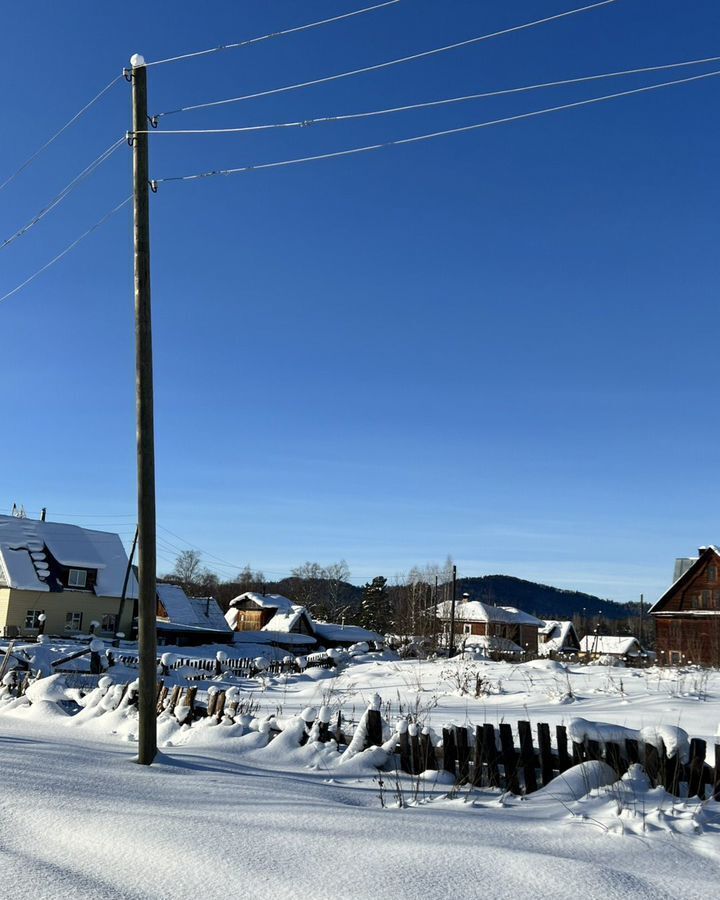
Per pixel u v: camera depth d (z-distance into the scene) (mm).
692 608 52250
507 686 21797
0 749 8258
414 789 7859
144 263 10031
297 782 7738
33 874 4391
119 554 58500
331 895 4207
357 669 30562
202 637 56094
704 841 5668
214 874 4500
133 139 10312
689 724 13320
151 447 9656
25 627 51406
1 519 54219
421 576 86438
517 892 4328
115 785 6859
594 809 6625
